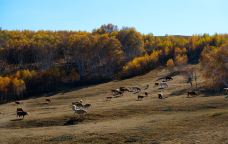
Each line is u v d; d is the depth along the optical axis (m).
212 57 109.31
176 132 43.28
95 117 64.12
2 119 72.06
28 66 183.00
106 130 48.72
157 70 155.75
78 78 153.50
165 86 110.38
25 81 152.00
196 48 186.12
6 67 183.38
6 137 49.38
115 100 91.00
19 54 198.12
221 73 103.62
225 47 112.38
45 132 51.62
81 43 180.50
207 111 58.78
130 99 89.81
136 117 60.97
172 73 143.50
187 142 37.59
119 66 173.75
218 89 93.88
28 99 131.00
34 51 194.62
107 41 182.12
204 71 109.12
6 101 135.25
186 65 155.62
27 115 74.44
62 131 51.28
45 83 150.00
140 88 115.81
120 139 42.38
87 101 96.62
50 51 191.00
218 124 45.31
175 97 84.75
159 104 71.69
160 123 50.62
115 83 139.38
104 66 173.50
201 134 40.59
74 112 68.94
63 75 155.38
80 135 46.47
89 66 175.25
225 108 60.44
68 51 191.75
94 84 148.12
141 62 162.38
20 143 44.66
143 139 41.28
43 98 120.25
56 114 71.38
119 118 62.00
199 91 93.69
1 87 140.12
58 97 117.19
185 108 64.50
